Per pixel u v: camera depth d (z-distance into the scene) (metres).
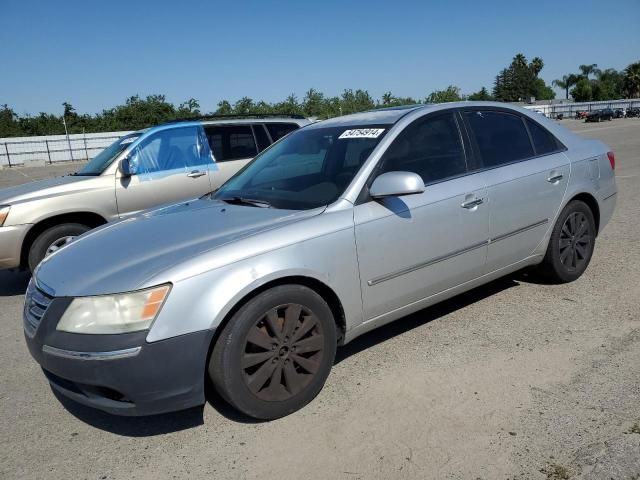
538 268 4.96
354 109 51.47
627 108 69.00
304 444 2.95
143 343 2.78
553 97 108.94
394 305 3.72
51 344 2.91
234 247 3.07
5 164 44.31
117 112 58.88
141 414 2.88
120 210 6.73
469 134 4.28
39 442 3.18
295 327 3.21
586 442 2.78
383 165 3.74
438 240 3.85
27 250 6.30
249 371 3.10
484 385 3.40
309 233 3.27
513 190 4.32
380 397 3.36
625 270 5.38
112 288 2.87
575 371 3.49
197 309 2.87
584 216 4.98
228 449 2.96
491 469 2.64
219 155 7.61
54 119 58.81
